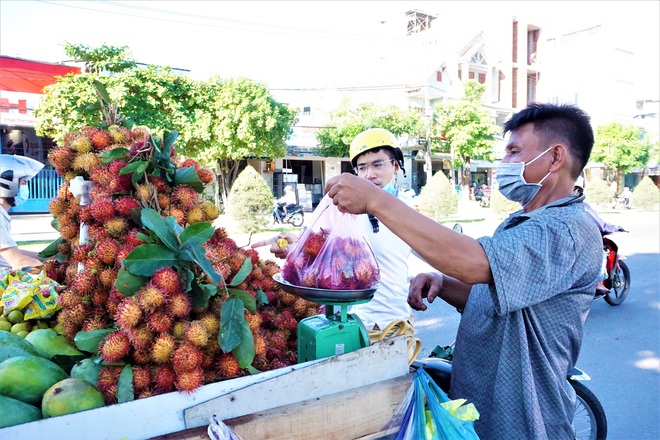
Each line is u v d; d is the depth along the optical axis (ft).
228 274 5.66
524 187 5.39
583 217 4.92
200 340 4.55
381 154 8.77
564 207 5.04
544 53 118.83
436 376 7.20
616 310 21.29
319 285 5.40
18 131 55.98
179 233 5.06
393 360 5.40
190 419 4.25
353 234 5.67
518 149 5.41
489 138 79.71
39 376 4.80
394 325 6.15
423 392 5.28
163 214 5.95
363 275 5.42
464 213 72.43
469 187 91.81
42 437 3.82
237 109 52.21
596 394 13.24
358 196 4.63
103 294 5.36
